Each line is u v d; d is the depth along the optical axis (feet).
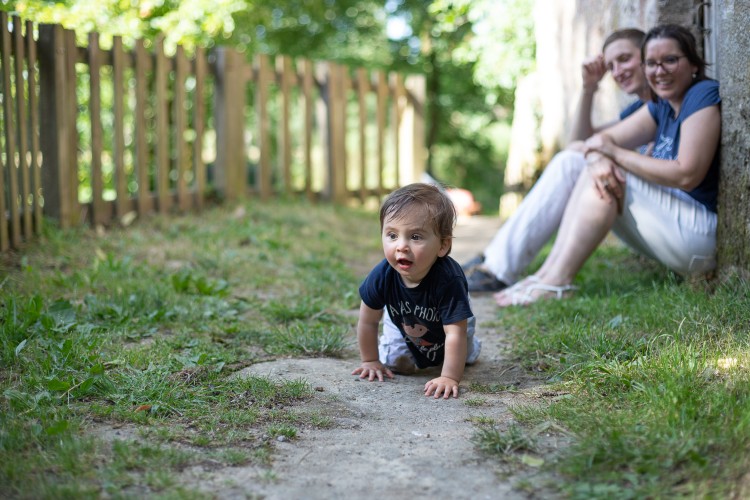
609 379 10.25
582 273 18.04
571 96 25.02
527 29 32.01
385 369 11.79
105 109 35.40
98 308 14.01
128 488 7.55
